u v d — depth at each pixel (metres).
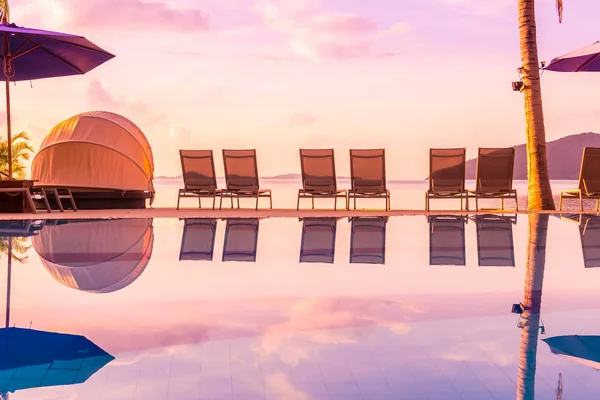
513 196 10.18
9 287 3.11
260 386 1.57
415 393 1.52
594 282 3.21
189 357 1.83
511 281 3.25
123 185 12.42
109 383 1.59
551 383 1.58
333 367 1.73
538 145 11.14
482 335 2.09
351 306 2.62
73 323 2.29
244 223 7.50
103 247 4.93
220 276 3.48
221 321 2.33
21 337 2.08
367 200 20.12
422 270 3.69
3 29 8.92
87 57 10.24
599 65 10.94
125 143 12.52
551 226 6.89
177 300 2.75
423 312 2.48
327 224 7.32
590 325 2.24
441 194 10.30
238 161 10.84
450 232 6.21
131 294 2.91
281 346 1.95
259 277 3.44
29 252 4.60
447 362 1.77
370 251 4.68
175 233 6.17
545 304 2.63
